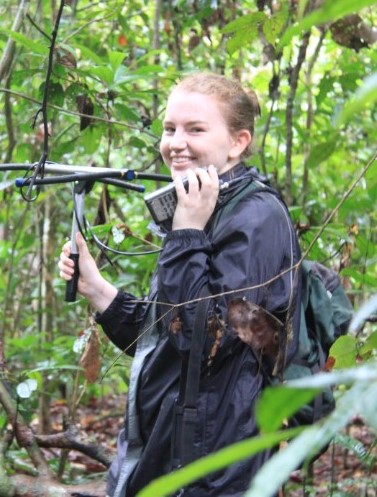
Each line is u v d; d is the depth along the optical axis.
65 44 5.37
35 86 6.70
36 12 6.60
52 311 7.88
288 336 3.36
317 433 1.25
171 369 3.60
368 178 3.63
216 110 3.79
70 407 6.63
